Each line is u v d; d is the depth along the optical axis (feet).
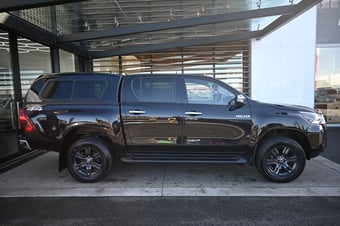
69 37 22.48
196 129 14.21
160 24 21.29
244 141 14.15
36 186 14.10
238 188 13.52
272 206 11.43
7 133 19.02
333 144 22.49
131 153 14.82
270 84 30.58
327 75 30.63
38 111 14.21
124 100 14.39
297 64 30.19
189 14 23.67
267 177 14.11
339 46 30.09
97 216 10.75
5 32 18.60
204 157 14.64
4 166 17.56
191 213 10.93
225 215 10.71
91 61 32.19
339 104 30.86
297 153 13.93
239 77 31.50
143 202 12.01
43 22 21.36
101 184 14.29
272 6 21.56
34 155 20.47
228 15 20.30
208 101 14.42
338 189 13.19
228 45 31.37
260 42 30.25
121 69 32.42
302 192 12.87
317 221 10.13
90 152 14.56
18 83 19.51
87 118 14.08
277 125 13.85
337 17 29.84
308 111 14.34
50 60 23.59
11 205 11.81
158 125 14.25
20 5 12.85
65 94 14.51
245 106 14.20
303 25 29.66
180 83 14.52
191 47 31.71
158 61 32.14
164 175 15.66
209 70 31.71
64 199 12.41
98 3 19.66
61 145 14.25
